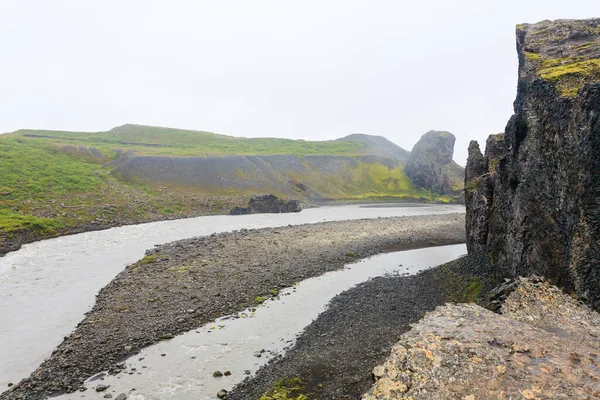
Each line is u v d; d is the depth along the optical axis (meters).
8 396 15.68
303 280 32.56
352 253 42.56
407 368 10.45
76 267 35.91
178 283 30.39
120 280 31.16
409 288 29.89
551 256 18.78
